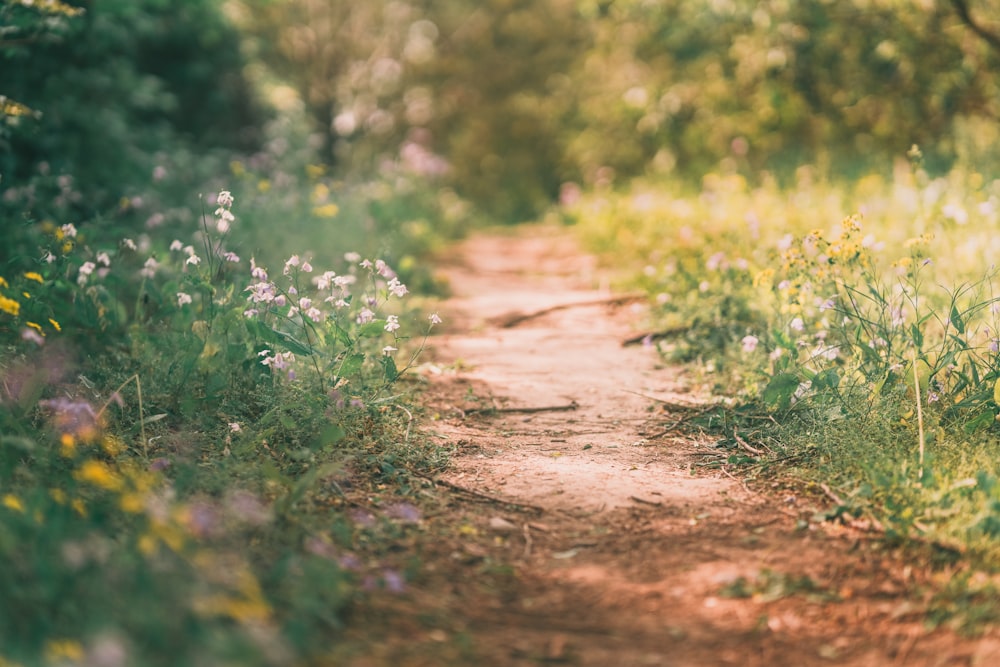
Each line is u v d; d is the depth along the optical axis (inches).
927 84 550.9
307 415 226.8
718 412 254.2
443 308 394.3
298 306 253.6
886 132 598.5
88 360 252.8
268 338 233.1
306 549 165.2
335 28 933.2
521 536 184.1
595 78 896.3
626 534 185.2
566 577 168.6
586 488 206.2
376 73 969.5
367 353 283.1
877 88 568.4
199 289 264.8
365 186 636.1
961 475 193.3
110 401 211.0
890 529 177.5
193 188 503.2
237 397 237.5
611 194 698.8
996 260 323.6
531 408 264.2
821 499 197.9
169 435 217.8
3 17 336.8
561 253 563.2
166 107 542.3
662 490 205.9
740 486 208.4
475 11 1088.8
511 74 1125.1
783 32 565.6
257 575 153.8
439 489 203.8
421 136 839.7
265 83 708.0
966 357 247.6
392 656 138.7
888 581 164.7
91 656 119.1
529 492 204.1
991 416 213.0
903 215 409.7
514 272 506.3
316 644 137.2
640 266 455.5
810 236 252.1
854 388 234.7
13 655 124.3
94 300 261.1
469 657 141.1
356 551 171.2
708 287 343.3
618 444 237.5
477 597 160.1
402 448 222.1
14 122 347.3
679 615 156.1
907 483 191.9
